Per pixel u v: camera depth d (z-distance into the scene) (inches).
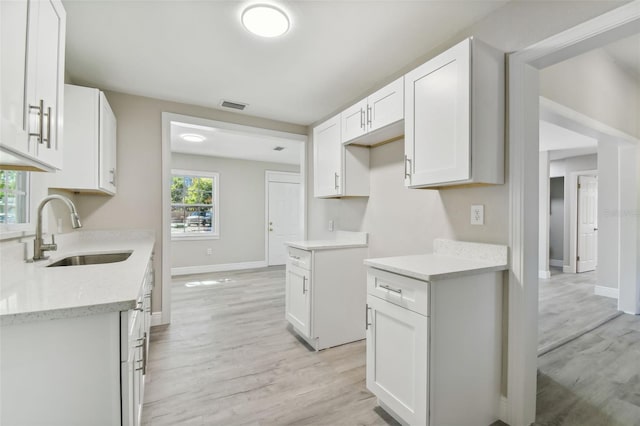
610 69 105.3
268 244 259.4
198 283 190.7
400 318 60.0
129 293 36.8
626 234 137.7
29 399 31.9
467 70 59.2
